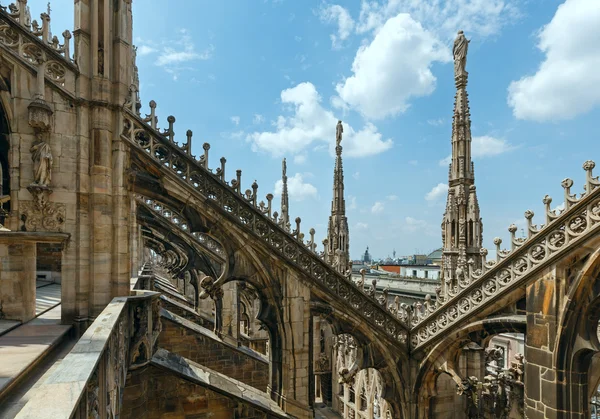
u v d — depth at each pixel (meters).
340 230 31.17
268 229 14.20
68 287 10.59
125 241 11.58
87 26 11.27
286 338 14.25
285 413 13.72
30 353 7.04
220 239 13.52
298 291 14.45
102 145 11.20
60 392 3.68
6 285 10.60
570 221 10.46
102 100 11.22
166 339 20.58
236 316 23.81
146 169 12.29
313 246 14.92
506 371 15.50
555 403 10.66
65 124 10.78
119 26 11.70
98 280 10.94
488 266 13.09
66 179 10.73
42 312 12.28
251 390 14.20
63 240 10.46
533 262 11.48
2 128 10.63
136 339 10.93
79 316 10.59
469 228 17.61
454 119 18.48
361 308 15.79
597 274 10.02
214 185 13.45
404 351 16.58
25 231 10.02
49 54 10.56
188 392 12.09
